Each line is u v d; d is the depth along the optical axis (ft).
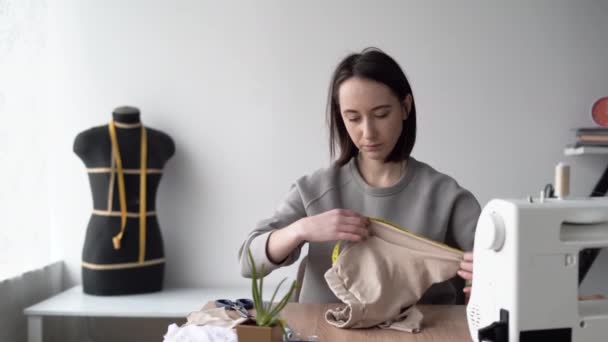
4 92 6.33
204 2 7.98
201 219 8.08
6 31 6.38
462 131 7.97
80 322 8.13
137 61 8.03
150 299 7.02
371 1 7.92
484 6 7.91
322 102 7.98
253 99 8.02
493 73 7.95
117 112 7.16
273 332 2.65
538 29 7.93
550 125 7.98
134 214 7.13
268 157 8.02
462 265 3.47
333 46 7.96
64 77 8.04
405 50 7.94
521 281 2.65
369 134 3.78
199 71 8.02
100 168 7.03
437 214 4.21
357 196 4.34
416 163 4.42
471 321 3.04
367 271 3.54
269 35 7.98
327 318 3.51
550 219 2.68
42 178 7.39
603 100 7.62
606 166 7.80
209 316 3.38
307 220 3.73
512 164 8.00
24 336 6.89
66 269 8.11
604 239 2.79
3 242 6.37
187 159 8.05
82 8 7.99
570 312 2.72
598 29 7.93
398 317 3.40
